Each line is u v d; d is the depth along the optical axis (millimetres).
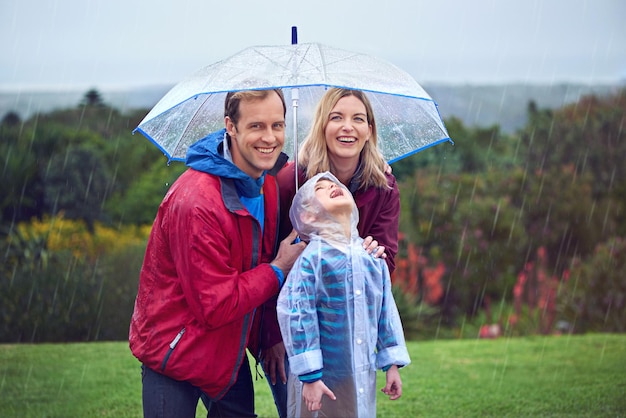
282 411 4031
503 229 10781
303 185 3668
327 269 3502
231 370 3576
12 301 8844
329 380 3504
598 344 7891
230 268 3426
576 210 11031
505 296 10391
